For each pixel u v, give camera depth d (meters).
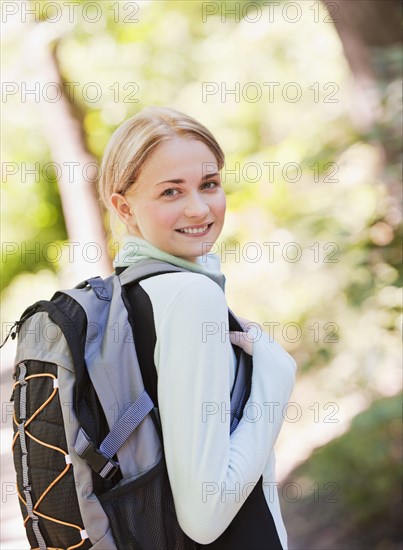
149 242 1.99
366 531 5.95
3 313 14.29
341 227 5.66
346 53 5.93
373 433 5.79
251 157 8.09
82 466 1.76
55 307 1.86
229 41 10.63
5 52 9.41
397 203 5.41
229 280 7.42
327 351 6.02
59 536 1.80
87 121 10.02
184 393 1.77
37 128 12.98
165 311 1.82
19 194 13.70
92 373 1.79
